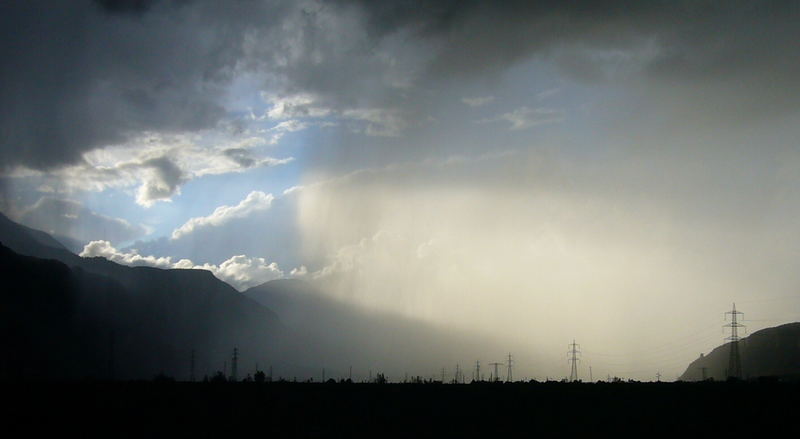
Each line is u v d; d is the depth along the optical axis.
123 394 61.78
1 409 54.16
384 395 65.38
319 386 71.75
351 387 71.19
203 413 54.78
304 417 54.16
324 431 49.03
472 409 58.91
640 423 53.69
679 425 52.88
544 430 51.00
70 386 66.44
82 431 48.03
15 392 61.53
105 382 73.19
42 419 51.31
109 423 50.56
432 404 60.97
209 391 65.12
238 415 54.28
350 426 51.19
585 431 50.78
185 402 58.94
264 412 55.69
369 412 56.72
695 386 72.44
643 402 62.50
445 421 53.72
